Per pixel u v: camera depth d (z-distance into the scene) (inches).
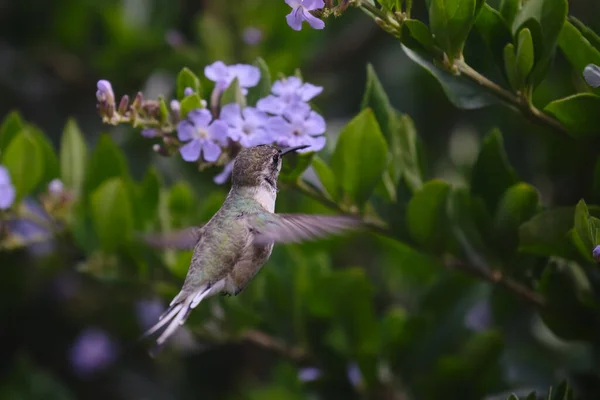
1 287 503.2
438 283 373.4
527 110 289.4
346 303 362.0
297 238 264.2
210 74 301.6
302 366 371.6
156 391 513.3
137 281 371.2
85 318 519.2
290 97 295.6
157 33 497.0
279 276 375.6
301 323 369.4
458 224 323.3
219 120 291.1
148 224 376.5
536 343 416.5
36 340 520.4
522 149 469.4
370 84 330.3
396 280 472.7
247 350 507.5
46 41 530.6
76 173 396.2
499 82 301.6
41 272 485.1
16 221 468.1
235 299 368.5
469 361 351.9
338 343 370.3
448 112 502.9
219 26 501.7
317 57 523.2
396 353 367.2
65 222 377.1
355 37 522.9
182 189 393.1
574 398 316.5
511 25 301.4
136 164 491.2
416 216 317.7
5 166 371.2
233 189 298.2
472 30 304.0
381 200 333.7
